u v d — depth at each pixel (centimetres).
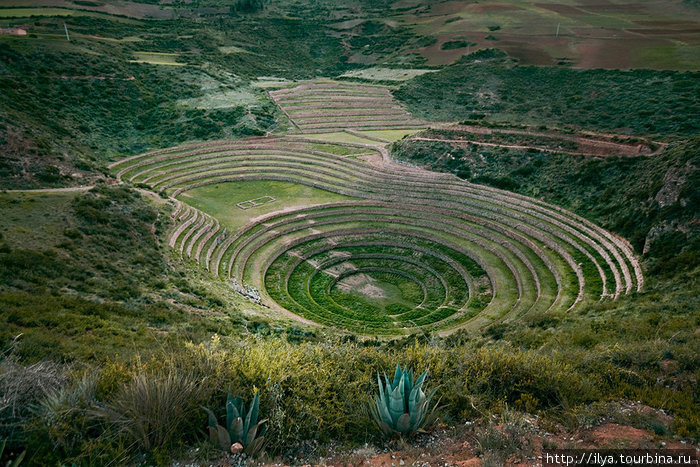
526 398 1446
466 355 1745
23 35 8956
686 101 6681
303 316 4384
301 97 9788
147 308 3073
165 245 4506
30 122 6253
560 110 7800
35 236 3653
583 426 1285
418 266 5328
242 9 16350
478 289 4788
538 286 4556
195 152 7506
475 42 12138
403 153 7162
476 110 8956
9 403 1160
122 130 7694
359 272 5281
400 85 10306
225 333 2994
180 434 1208
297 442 1257
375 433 1294
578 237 4997
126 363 1681
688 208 4150
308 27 15600
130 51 10500
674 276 3697
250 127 8219
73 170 5456
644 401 1452
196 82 9438
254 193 6619
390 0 18050
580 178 5656
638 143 5591
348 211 6172
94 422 1209
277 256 5347
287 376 1451
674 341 2081
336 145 7919
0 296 2612
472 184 6281
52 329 2316
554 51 10719
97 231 4084
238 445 1162
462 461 1131
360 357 1759
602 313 3378
